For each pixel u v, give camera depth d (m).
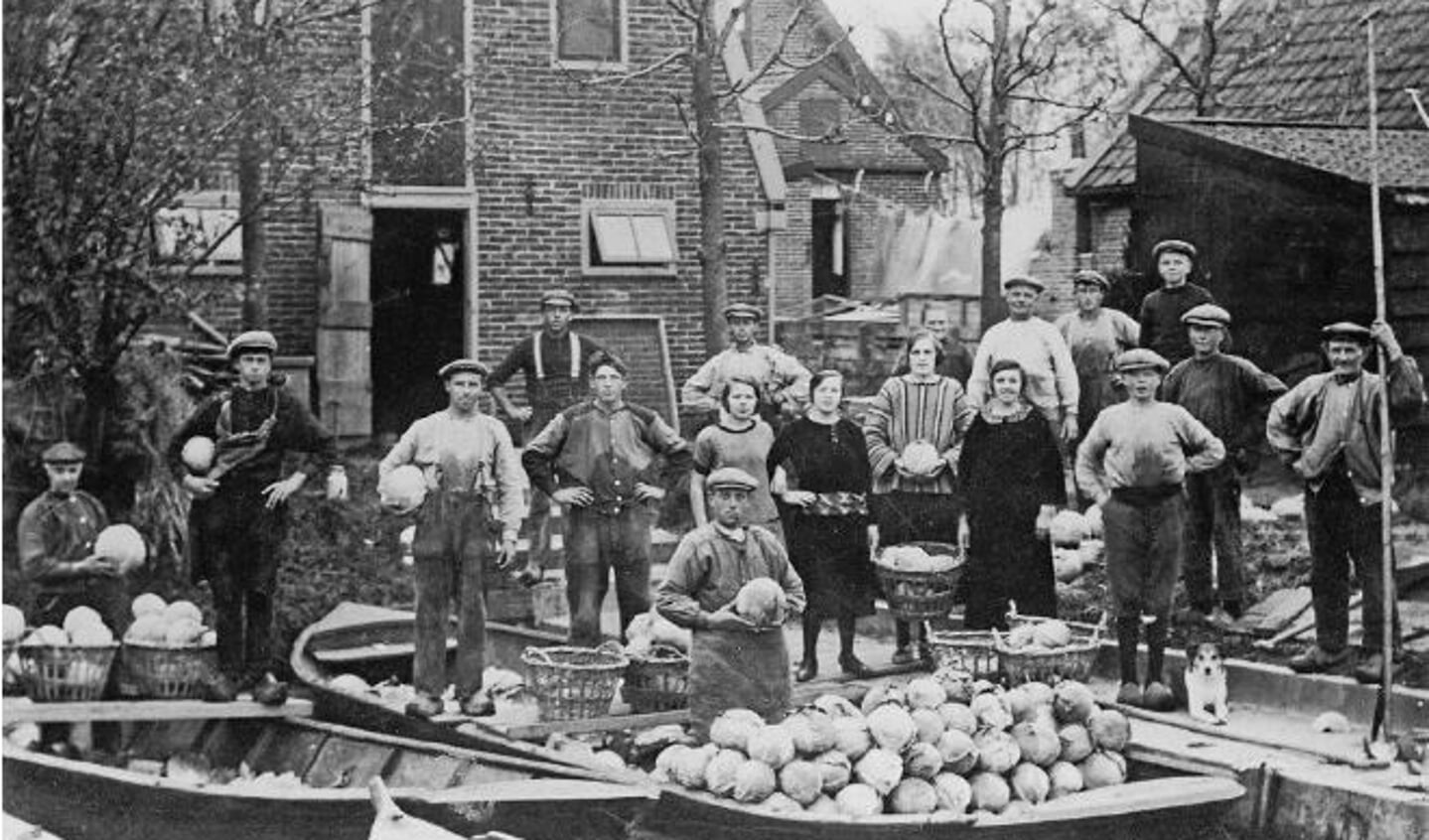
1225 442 11.92
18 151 11.52
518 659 11.86
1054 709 9.08
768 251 18.58
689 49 15.86
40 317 11.79
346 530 14.39
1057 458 11.16
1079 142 21.67
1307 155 15.33
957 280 24.91
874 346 23.98
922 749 8.52
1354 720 10.12
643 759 9.62
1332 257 14.90
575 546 11.05
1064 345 12.59
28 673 9.74
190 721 10.27
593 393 11.80
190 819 8.52
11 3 11.27
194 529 9.92
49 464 10.17
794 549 11.28
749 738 8.45
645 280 18.11
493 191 17.62
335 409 16.48
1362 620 10.47
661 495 11.22
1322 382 10.55
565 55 17.84
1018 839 8.21
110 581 10.27
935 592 10.94
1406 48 17.84
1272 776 8.79
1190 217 15.95
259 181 14.47
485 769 8.98
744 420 11.23
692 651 9.30
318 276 16.53
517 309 17.77
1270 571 13.00
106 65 11.68
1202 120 16.19
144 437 12.60
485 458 9.95
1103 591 12.65
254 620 10.03
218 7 12.88
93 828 8.80
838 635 13.39
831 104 25.55
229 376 13.78
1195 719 10.12
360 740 9.62
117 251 12.22
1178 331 12.81
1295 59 18.95
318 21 15.39
